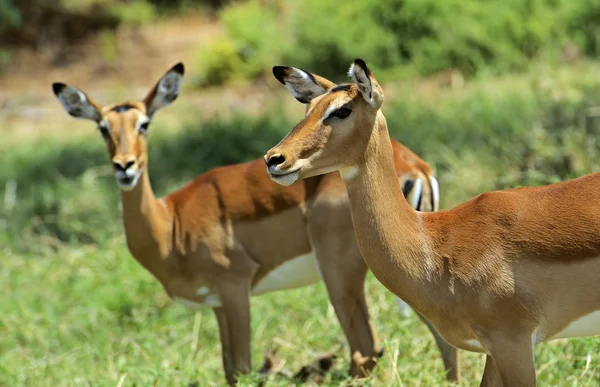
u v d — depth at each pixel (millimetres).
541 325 8727
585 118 19453
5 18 39000
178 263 12875
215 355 14367
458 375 11727
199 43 45375
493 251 8734
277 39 38250
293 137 8648
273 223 12641
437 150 20375
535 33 31203
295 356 13594
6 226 21781
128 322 16031
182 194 13211
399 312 13875
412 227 9031
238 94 35625
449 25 31938
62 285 17953
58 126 33781
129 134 12656
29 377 13805
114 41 46688
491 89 26266
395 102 26172
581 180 8844
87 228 20781
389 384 11086
